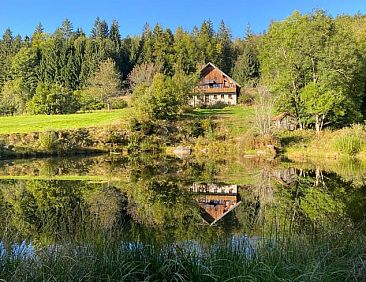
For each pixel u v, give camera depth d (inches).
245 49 3235.7
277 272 190.9
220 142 1411.2
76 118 1809.8
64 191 645.9
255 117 1362.0
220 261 206.4
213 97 2352.4
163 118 1545.3
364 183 704.4
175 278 191.6
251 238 256.2
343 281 188.9
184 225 380.5
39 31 4180.6
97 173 899.4
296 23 1435.8
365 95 1451.8
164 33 3695.9
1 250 210.7
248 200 563.2
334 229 239.9
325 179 763.4
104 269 195.8
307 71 1391.5
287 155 1206.9
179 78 1833.2
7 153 1242.0
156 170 953.5
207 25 4116.6
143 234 284.0
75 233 234.8
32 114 2105.1
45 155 1307.8
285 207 482.3
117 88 2456.9
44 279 177.9
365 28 1721.2
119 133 1504.7
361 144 1145.4
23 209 482.0
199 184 728.3
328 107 1268.5
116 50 3469.5
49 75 3105.3
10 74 3159.5
